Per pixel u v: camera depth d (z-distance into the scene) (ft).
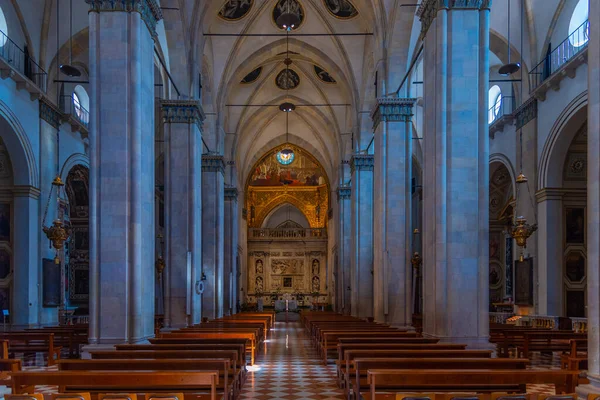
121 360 27.53
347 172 124.26
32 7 68.80
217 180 98.27
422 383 24.02
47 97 70.69
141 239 43.68
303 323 103.91
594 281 25.53
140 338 42.98
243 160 151.94
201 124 74.59
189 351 31.71
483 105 43.57
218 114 97.60
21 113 65.77
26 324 66.90
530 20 71.82
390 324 68.03
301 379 40.57
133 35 43.88
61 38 73.15
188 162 69.56
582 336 48.85
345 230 124.77
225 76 95.14
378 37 73.72
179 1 65.72
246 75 106.32
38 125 70.08
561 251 67.56
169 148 69.77
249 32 91.50
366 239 99.50
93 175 43.16
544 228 68.18
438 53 44.04
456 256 42.65
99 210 43.04
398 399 19.61
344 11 86.94
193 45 70.59
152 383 23.79
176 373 23.81
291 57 107.04
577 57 59.31
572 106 62.34
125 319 42.34
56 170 75.20
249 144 145.79
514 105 80.23
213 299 96.48
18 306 67.00
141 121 44.45
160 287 102.83
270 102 122.62
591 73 26.25
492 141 86.79
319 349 56.13
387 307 68.33
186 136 69.87
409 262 69.31
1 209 67.87
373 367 28.30
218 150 98.27
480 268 42.63
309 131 149.28
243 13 87.76
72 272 97.81
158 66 73.10
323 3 86.38
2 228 67.77
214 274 97.04
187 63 69.67
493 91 88.17
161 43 70.95
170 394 20.43
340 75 97.76
